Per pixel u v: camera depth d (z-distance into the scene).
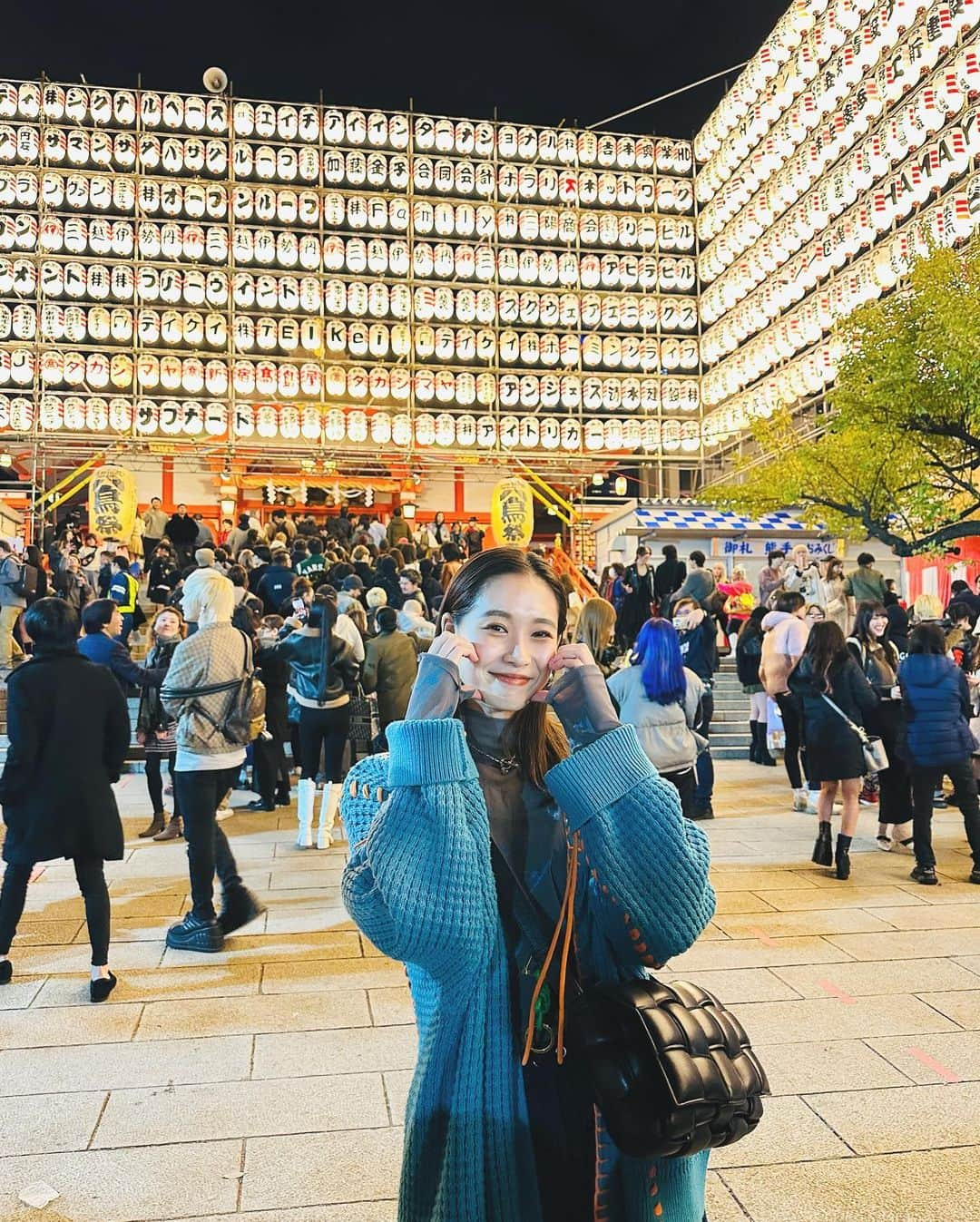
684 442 22.23
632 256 22.47
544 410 22.97
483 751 1.61
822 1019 4.01
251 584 14.55
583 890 1.53
